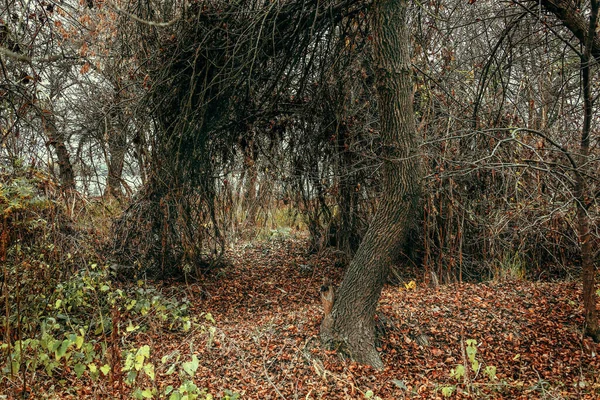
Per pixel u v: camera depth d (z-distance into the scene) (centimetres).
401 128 468
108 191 761
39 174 512
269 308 673
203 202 757
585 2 583
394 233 486
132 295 638
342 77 669
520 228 652
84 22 648
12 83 519
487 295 629
